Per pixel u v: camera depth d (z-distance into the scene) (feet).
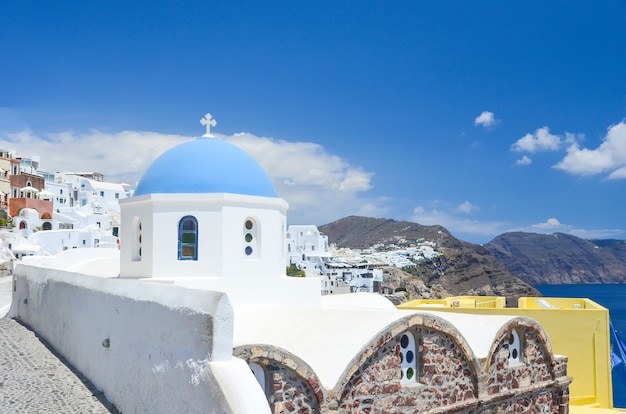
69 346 49.52
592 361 78.89
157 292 32.22
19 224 220.23
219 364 25.76
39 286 61.82
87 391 40.42
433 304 107.76
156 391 30.83
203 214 56.70
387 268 434.71
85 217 263.08
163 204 56.65
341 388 40.14
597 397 78.13
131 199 58.90
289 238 433.07
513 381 55.52
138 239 60.18
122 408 35.76
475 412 51.24
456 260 586.45
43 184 282.36
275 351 36.99
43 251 183.73
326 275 353.10
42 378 43.75
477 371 50.96
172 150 62.59
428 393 47.06
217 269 56.18
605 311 79.15
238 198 57.41
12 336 59.31
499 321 55.16
